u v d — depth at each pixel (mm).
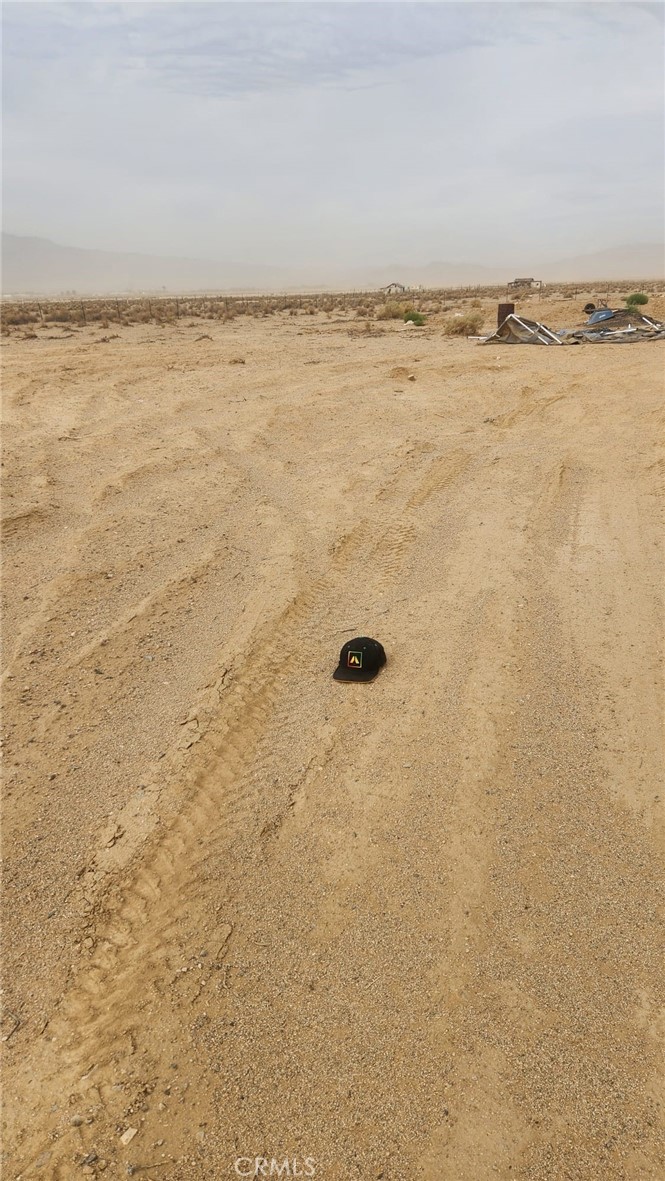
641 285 79438
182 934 2936
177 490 8102
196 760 3877
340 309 46219
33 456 9047
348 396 13391
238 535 6938
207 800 3635
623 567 6254
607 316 24234
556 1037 2521
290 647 5043
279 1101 2338
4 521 6926
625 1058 2453
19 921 2992
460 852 3322
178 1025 2582
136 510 7473
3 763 3869
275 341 23031
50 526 6996
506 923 2965
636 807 3576
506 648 5004
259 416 11578
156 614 5410
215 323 33094
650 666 4750
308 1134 2246
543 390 13898
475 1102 2324
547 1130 2248
